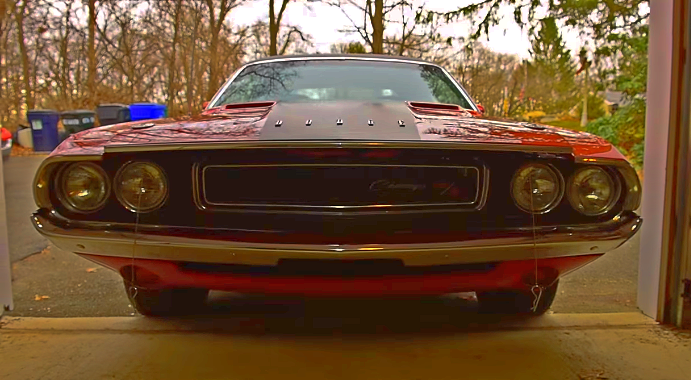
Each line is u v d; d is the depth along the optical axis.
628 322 2.65
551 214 2.05
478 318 2.75
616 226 2.05
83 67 18.72
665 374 2.12
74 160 2.01
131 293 2.36
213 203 2.01
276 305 2.99
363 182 1.97
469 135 2.05
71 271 4.12
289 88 3.14
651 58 2.70
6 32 13.65
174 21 14.04
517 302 2.69
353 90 3.11
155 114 13.05
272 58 3.52
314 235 1.96
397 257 1.90
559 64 6.30
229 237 1.96
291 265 1.99
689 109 2.52
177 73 16.20
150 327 2.59
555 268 2.10
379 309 2.91
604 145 2.14
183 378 2.05
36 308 3.21
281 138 1.94
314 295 2.05
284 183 1.98
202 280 2.07
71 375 2.08
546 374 2.10
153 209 2.03
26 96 17.70
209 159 2.00
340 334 2.49
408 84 3.21
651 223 2.75
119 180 2.03
